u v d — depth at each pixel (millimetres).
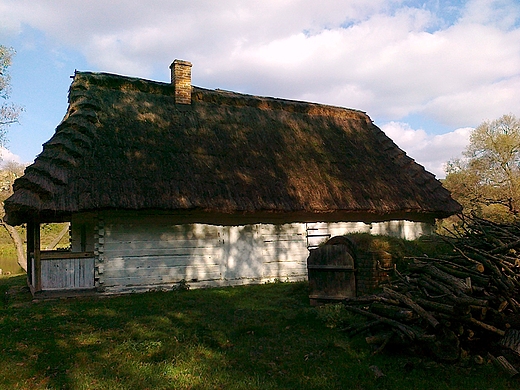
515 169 33375
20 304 9578
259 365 5652
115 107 13289
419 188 16062
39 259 10086
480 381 5078
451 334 5570
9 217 10406
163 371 5367
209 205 11203
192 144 13102
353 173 15156
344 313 7426
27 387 4977
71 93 13547
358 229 14781
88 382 5074
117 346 6293
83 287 10445
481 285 6012
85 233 13375
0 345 6324
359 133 18031
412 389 4934
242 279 12617
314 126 17016
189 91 14984
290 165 14102
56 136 11430
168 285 11555
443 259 7070
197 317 8070
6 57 20969
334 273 8648
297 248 13602
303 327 7207
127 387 4941
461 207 16359
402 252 8484
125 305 9180
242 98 16203
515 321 5656
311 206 12758
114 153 11523
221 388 4969
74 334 6926
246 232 12875
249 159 13562
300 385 5059
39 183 9828
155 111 13891
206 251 12188
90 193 10180
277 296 10195
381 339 5973
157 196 10789
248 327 7238
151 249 11477
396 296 6289
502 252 6715
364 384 5059
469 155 35062
